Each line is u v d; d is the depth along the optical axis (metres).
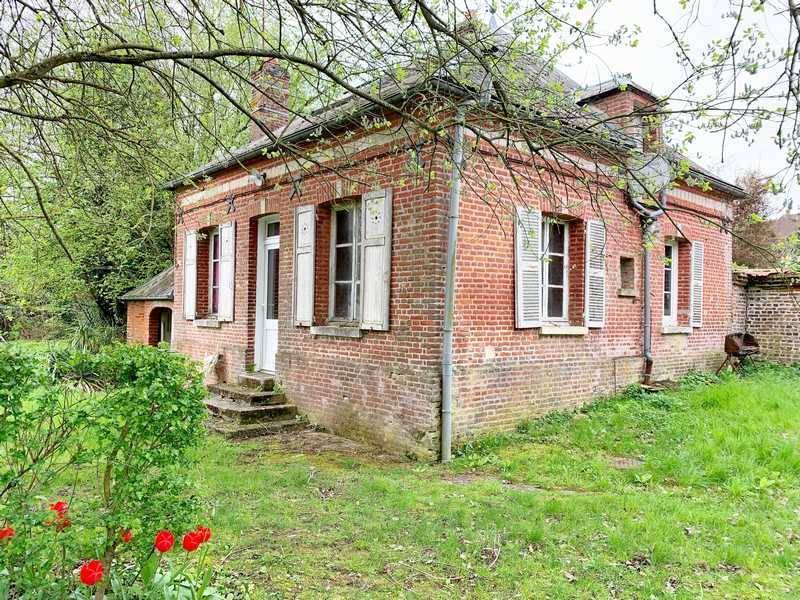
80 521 2.88
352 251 8.61
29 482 2.88
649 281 10.09
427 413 7.06
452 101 4.45
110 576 3.07
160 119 6.30
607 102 9.87
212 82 3.91
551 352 8.46
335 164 8.23
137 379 2.96
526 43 4.51
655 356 10.40
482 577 3.96
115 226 11.67
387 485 5.80
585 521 4.88
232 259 10.84
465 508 5.18
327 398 8.59
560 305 9.03
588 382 9.05
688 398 9.31
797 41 3.14
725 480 5.95
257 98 10.25
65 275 16.72
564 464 6.56
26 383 2.78
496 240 7.69
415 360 7.25
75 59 3.85
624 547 4.36
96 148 6.42
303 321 8.98
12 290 16.31
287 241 9.45
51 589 2.84
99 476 4.21
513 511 5.09
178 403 3.05
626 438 7.44
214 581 3.80
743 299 13.62
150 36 5.33
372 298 7.84
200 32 5.65
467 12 4.54
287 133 9.02
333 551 4.35
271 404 9.21
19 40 5.11
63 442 2.91
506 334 7.86
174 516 3.07
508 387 7.88
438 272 7.06
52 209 9.16
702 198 11.66
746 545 4.43
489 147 7.43
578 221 8.90
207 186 11.59
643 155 4.59
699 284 11.56
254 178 10.20
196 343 12.16
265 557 4.20
